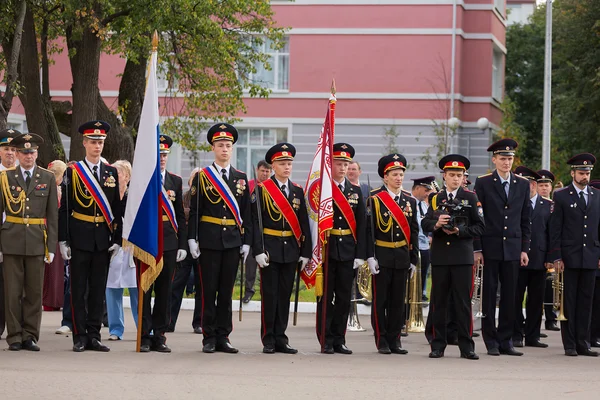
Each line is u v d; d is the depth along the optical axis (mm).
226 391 11047
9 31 23766
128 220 14094
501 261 15000
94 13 24641
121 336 15719
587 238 15289
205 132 38688
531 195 16828
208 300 14242
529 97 50281
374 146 38562
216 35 26859
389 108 38531
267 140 39219
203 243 14180
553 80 48281
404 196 15148
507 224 15008
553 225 15492
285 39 38938
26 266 14141
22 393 10672
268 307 14422
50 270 19156
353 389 11367
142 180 14094
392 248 14883
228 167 14422
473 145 39250
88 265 14148
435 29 38250
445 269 14477
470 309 14438
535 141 50000
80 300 14094
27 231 14039
